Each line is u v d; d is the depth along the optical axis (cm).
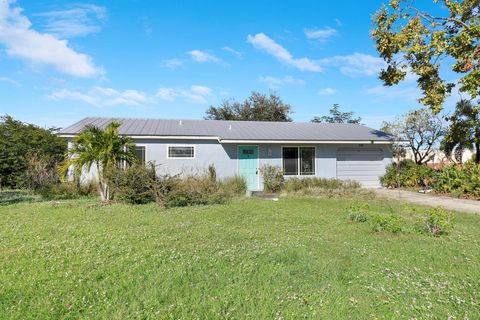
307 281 455
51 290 414
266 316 355
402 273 485
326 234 732
